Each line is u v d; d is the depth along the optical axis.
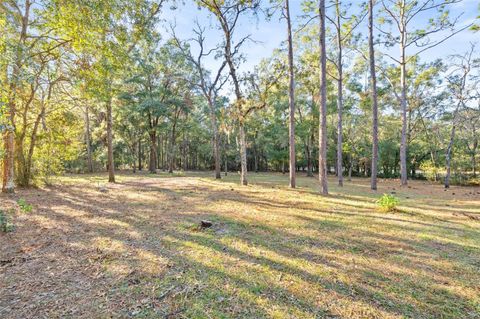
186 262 3.46
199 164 42.00
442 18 13.84
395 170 27.64
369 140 21.25
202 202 7.99
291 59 12.20
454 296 2.67
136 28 9.84
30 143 11.28
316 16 11.67
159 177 19.08
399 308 2.45
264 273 3.16
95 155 26.48
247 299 2.59
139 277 3.04
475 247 4.10
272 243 4.25
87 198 8.68
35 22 8.34
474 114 15.00
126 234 4.66
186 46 19.03
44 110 10.75
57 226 5.18
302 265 3.40
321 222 5.61
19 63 6.21
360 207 7.35
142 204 7.59
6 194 9.11
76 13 6.42
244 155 13.82
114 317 2.31
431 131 20.92
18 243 4.18
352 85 19.50
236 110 13.77
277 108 23.72
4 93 5.13
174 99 23.69
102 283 2.90
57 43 8.38
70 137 13.55
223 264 3.41
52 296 2.64
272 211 6.71
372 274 3.15
